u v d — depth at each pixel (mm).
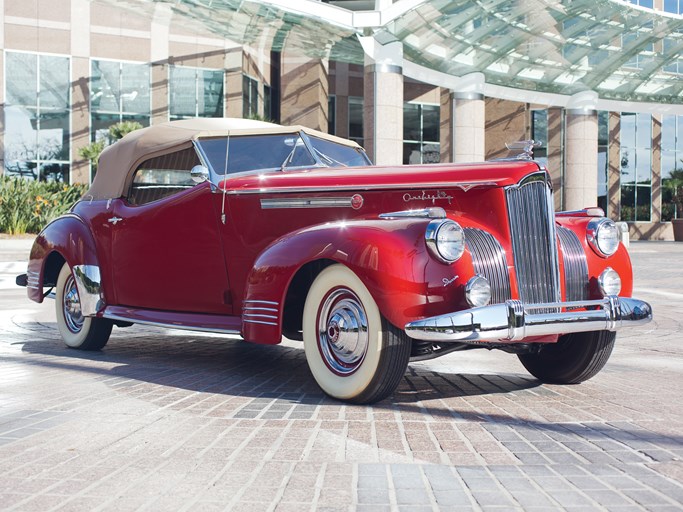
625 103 29625
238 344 6613
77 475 2676
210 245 4941
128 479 2639
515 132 36312
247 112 30781
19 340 6555
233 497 2457
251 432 3318
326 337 4102
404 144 34031
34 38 27875
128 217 5477
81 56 28500
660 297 11805
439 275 3732
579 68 25938
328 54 23344
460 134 23844
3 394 4102
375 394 3898
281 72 30734
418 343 4215
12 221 21750
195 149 5059
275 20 19578
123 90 29141
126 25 29047
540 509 2367
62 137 28484
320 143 5355
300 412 3752
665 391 4531
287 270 4086
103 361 5398
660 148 38562
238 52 30000
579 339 4590
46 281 6547
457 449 3076
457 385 4676
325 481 2633
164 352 5984
